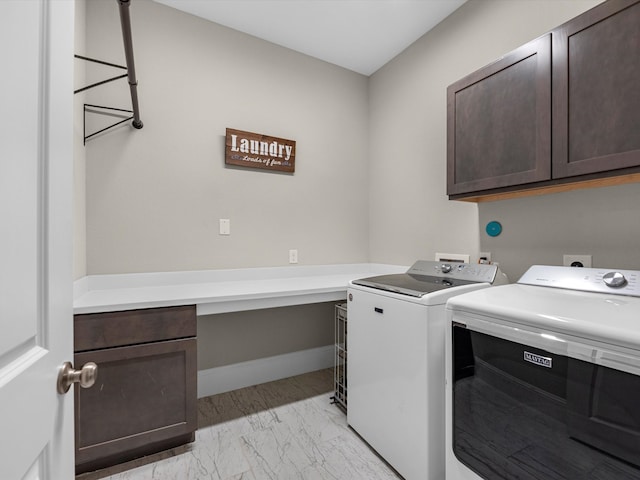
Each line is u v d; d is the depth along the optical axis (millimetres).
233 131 2193
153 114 1947
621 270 1145
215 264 2150
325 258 2631
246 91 2271
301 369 2492
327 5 2014
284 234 2434
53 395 554
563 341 812
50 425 542
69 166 630
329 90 2656
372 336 1541
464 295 1162
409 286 1467
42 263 519
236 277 2213
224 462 1463
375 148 2795
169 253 1995
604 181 1221
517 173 1377
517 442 918
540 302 1010
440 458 1247
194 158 2080
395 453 1388
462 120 1633
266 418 1840
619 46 1062
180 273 2020
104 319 1343
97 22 1796
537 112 1300
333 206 2676
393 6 2025
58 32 574
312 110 2570
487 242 1862
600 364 746
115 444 1356
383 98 2701
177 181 2021
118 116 1847
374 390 1525
